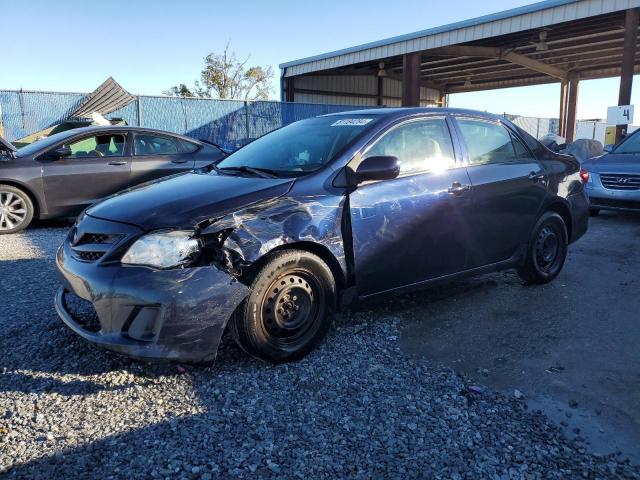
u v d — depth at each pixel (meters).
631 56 14.08
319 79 27.89
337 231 3.54
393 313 4.40
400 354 3.63
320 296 3.52
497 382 3.29
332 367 3.39
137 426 2.72
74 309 3.41
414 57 20.05
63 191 7.71
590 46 21.59
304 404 2.95
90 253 3.22
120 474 2.36
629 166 8.73
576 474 2.42
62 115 16.39
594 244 7.18
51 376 3.21
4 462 2.42
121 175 8.05
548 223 5.14
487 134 4.71
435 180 4.09
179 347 2.97
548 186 5.03
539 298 4.85
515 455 2.55
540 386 3.26
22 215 7.54
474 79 31.89
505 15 16.39
